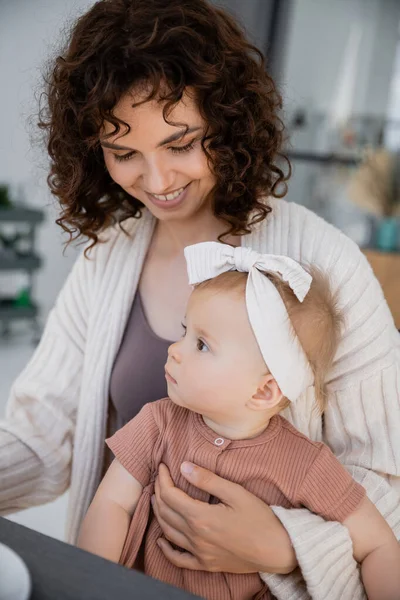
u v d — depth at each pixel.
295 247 1.18
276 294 0.95
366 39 4.58
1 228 5.15
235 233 1.18
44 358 1.28
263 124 1.11
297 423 1.13
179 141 1.01
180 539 0.95
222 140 1.04
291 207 1.23
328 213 4.62
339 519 0.96
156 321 1.22
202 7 1.03
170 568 0.99
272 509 0.94
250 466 0.96
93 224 1.26
